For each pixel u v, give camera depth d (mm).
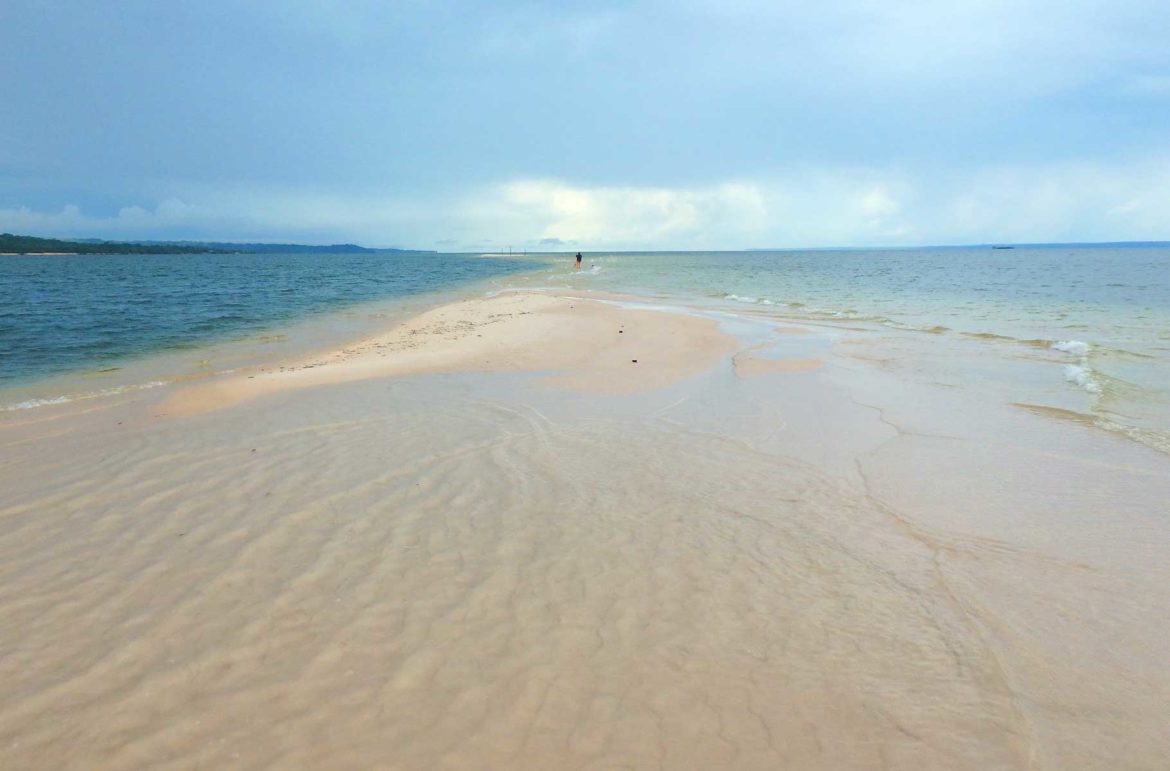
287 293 36469
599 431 8297
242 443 7602
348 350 15750
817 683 3600
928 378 11602
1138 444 7746
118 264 98188
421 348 15273
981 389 10711
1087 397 10047
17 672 3545
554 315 21531
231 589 4398
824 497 6211
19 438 7867
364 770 2941
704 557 5000
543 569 4762
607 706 3379
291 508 5742
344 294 36188
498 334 17188
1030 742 3195
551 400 9953
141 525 5375
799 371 12305
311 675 3555
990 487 6461
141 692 3408
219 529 5309
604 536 5320
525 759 3027
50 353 14945
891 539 5352
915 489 6418
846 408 9547
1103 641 3998
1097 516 5773
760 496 6223
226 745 3066
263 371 12969
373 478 6500
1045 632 4090
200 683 3479
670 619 4176
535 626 4059
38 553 4891
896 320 20328
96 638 3857
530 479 6562
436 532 5324
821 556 5055
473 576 4637
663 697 3455
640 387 10945
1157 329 17250
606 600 4375
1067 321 19281
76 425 8484
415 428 8305
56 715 3232
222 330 19906
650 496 6184
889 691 3545
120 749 3029
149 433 8039
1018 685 3605
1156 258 83938
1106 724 3316
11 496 5984
